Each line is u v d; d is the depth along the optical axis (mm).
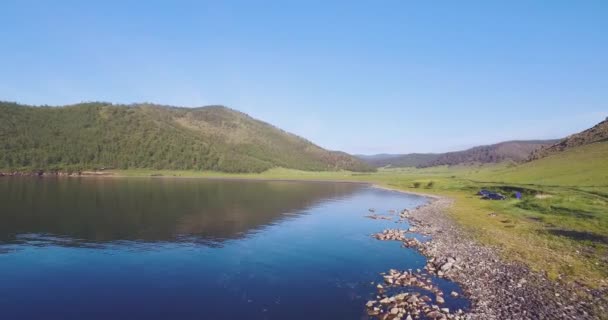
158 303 27234
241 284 31797
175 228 55969
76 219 61531
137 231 53031
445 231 54844
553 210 69375
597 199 76562
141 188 131125
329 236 53062
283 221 65938
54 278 32281
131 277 33031
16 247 42656
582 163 135625
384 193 138375
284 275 34438
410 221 66812
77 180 173125
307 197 116125
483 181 151250
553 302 26062
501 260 37094
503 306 25625
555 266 34594
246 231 55562
